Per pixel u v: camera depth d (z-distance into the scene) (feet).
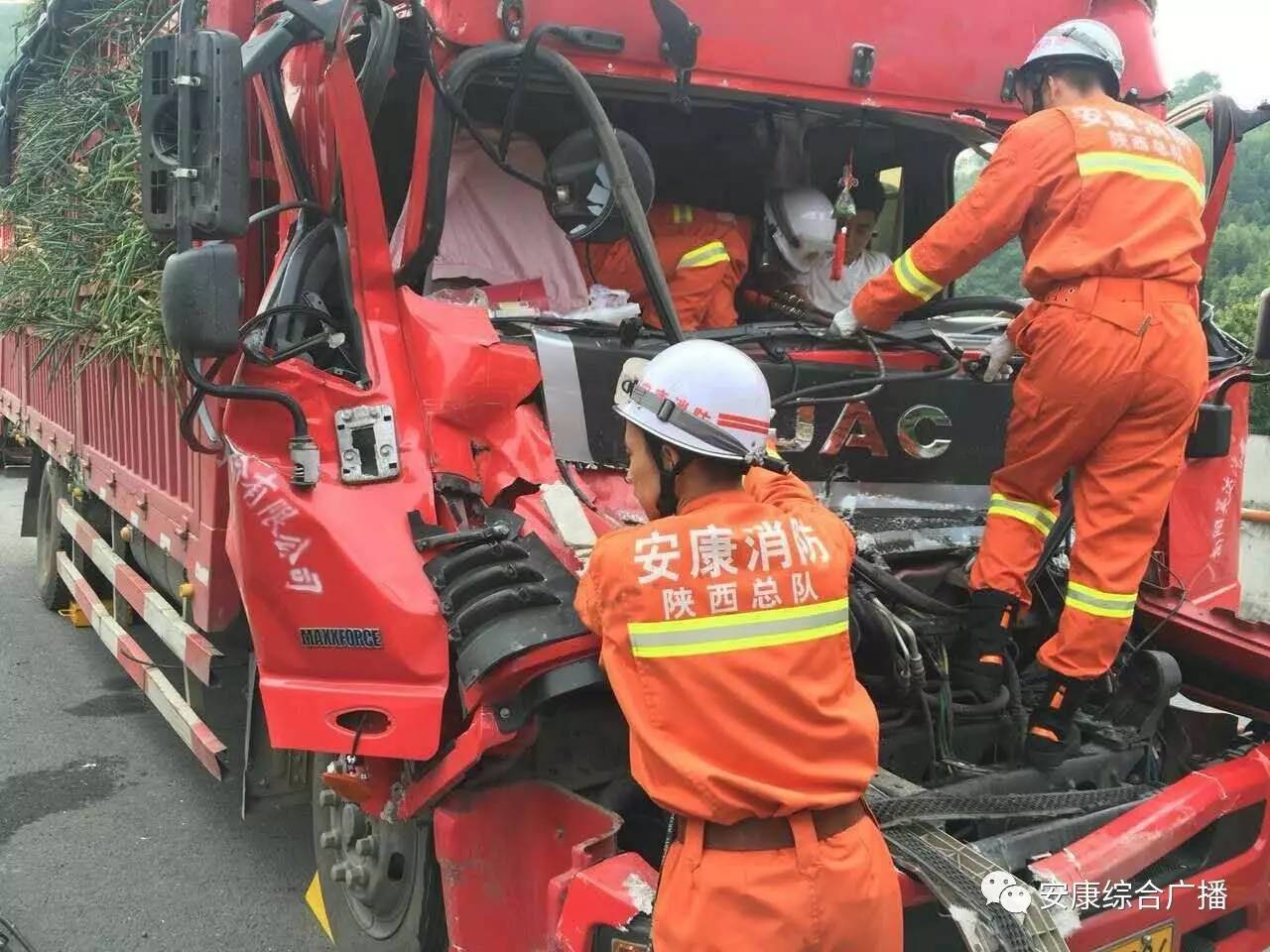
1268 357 11.21
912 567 10.10
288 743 7.88
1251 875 9.22
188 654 12.95
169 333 7.41
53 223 16.15
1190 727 11.24
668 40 9.82
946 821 8.38
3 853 13.69
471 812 7.92
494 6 9.20
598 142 8.99
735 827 6.32
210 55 7.46
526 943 8.00
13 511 35.01
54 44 17.54
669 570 6.36
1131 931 8.18
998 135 12.21
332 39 8.32
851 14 10.93
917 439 10.53
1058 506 10.36
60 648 21.74
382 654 7.68
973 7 11.51
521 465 8.54
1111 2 12.05
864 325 9.96
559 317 9.70
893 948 6.54
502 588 7.50
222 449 9.23
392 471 8.14
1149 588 11.28
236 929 12.16
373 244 8.66
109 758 16.62
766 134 12.48
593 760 8.43
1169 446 9.07
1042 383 9.11
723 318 12.05
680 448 6.59
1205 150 12.53
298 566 7.89
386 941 9.86
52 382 21.76
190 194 7.51
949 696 9.41
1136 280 8.86
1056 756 9.32
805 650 6.44
